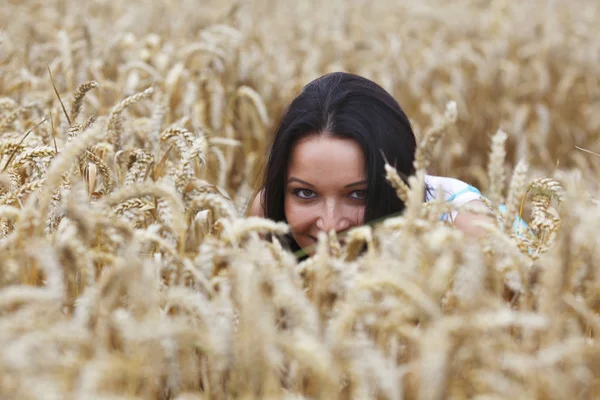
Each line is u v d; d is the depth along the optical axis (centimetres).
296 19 1391
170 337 229
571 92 1071
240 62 740
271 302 264
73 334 216
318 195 393
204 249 272
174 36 967
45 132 475
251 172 634
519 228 343
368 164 384
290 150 397
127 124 531
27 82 643
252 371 225
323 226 389
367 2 1595
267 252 269
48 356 210
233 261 263
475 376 241
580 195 304
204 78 690
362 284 232
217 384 247
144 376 233
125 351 242
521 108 920
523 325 247
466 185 455
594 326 262
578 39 1203
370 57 1114
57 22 995
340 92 395
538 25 1224
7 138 466
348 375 253
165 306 284
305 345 210
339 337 226
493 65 1041
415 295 223
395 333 248
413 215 265
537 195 340
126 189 273
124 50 812
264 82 817
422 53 1128
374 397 242
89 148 383
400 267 240
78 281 291
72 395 200
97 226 283
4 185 380
